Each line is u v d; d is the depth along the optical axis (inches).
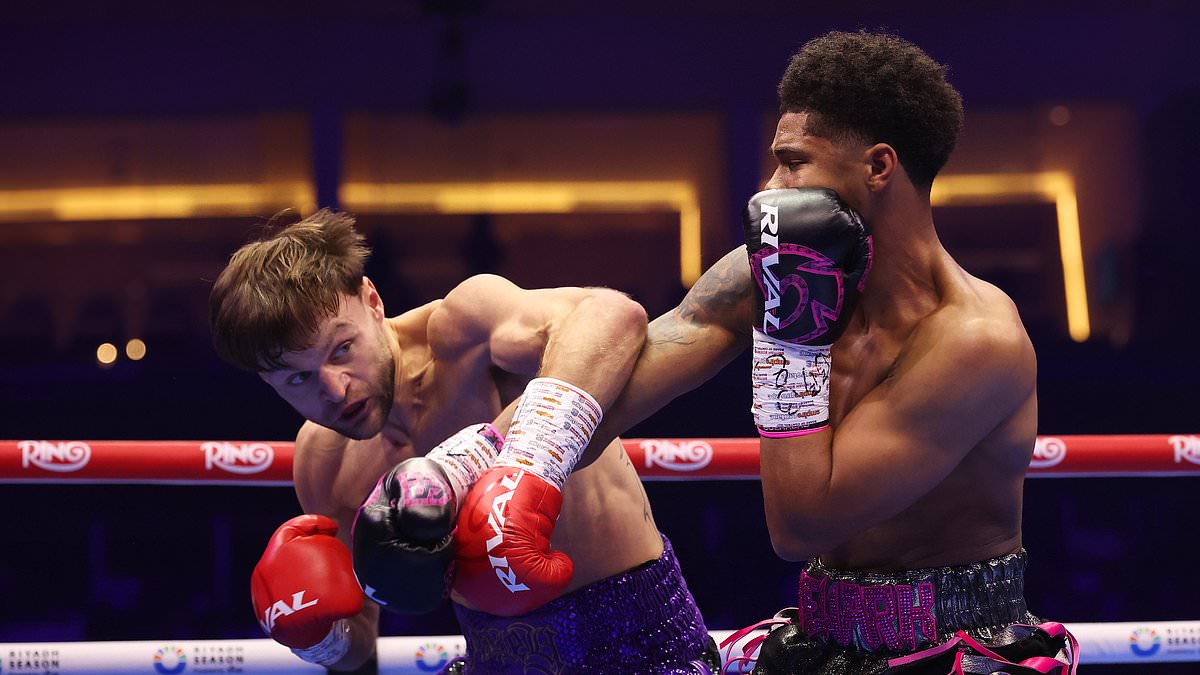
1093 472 105.3
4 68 345.4
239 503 229.1
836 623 70.7
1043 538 222.2
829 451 66.7
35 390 255.6
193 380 258.7
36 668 101.6
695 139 360.5
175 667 102.6
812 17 356.8
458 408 82.4
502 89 359.9
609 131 360.8
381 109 358.0
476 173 360.5
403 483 63.0
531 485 64.2
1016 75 347.9
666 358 74.5
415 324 83.9
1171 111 342.3
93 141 349.7
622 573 82.2
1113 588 208.8
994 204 346.9
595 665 79.8
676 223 358.6
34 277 341.4
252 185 354.0
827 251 62.8
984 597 69.2
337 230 77.5
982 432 66.3
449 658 103.7
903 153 66.6
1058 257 343.9
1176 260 334.6
